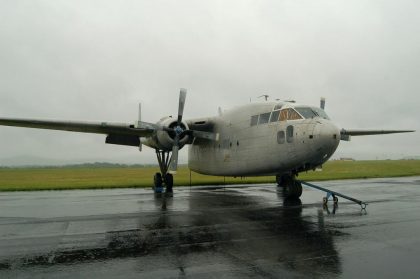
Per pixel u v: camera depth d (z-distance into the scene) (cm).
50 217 974
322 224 856
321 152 1169
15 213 1049
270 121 1387
